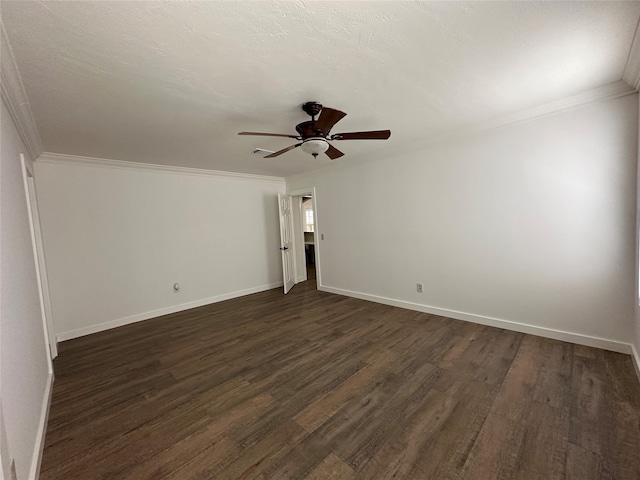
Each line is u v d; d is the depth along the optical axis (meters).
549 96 2.47
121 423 1.93
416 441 1.67
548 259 2.84
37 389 1.92
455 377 2.29
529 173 2.88
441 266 3.66
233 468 1.53
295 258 6.24
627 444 1.57
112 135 2.88
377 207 4.32
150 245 4.29
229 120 2.62
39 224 3.16
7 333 1.39
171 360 2.84
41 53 1.54
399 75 2.00
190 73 1.84
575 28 1.55
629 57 1.88
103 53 1.58
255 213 5.58
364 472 1.48
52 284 3.50
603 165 2.50
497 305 3.22
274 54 1.68
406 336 3.13
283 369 2.56
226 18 1.36
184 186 4.65
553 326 2.86
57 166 3.54
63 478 1.51
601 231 2.55
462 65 1.90
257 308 4.50
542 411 1.86
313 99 2.29
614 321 2.55
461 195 3.39
